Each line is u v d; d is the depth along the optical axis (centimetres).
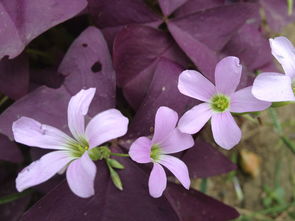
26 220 9
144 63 12
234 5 12
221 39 12
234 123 9
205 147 12
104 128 8
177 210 12
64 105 10
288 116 19
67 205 10
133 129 10
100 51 11
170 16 13
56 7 10
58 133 9
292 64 9
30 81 12
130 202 10
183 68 11
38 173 8
